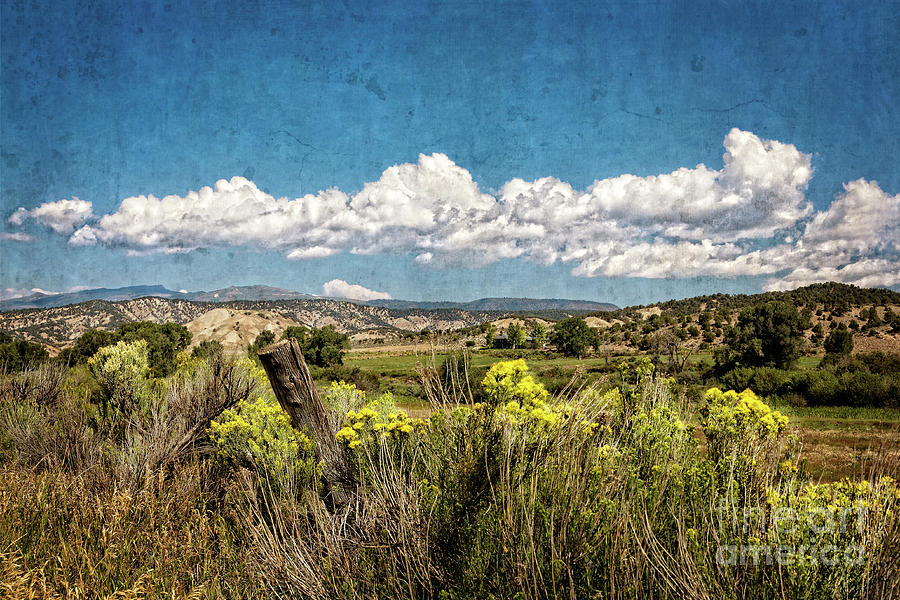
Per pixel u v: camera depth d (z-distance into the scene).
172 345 20.41
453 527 2.26
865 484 1.90
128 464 4.51
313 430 3.79
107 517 3.46
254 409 4.34
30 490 3.80
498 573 2.06
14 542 2.90
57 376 7.88
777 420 2.40
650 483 2.21
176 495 3.93
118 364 6.25
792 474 2.29
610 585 1.81
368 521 2.69
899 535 1.69
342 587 2.40
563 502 2.04
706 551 1.79
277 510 3.10
